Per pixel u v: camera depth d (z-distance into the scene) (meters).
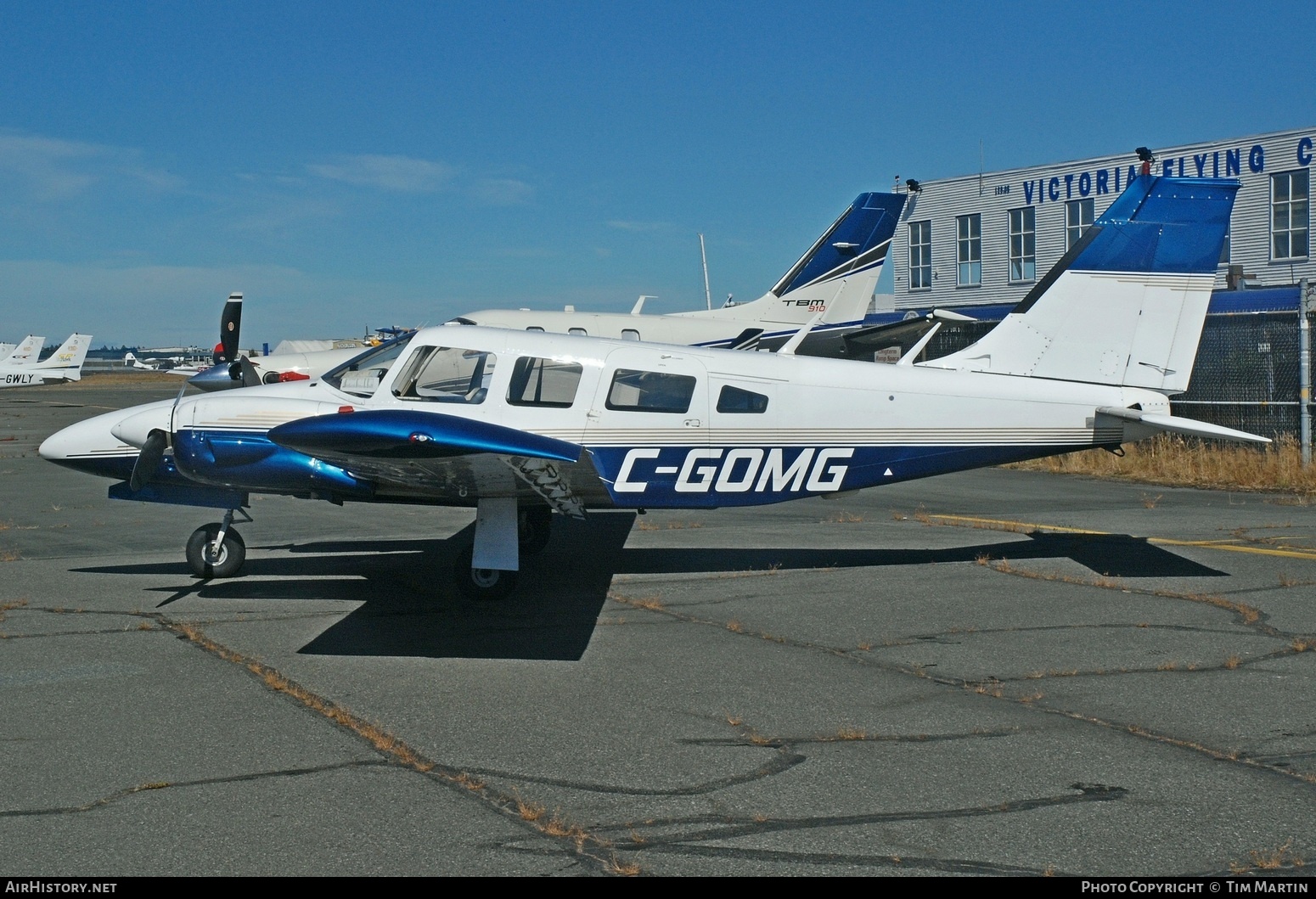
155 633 6.99
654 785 4.43
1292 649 6.42
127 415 8.62
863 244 19.77
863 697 5.62
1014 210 30.59
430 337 8.55
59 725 5.17
